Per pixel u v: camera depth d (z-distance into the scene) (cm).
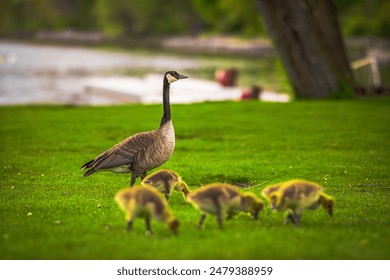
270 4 2927
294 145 1806
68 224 945
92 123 2286
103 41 14325
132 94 4859
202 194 880
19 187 1266
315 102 2769
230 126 2169
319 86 2964
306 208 951
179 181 1055
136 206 843
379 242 846
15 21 16388
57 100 5100
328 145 1797
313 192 904
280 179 1362
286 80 3316
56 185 1288
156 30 14062
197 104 2828
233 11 6931
